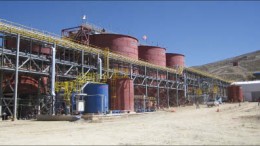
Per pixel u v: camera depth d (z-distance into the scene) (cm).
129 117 4547
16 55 4200
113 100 5200
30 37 4475
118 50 6788
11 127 3019
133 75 6781
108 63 5862
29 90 4738
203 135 2281
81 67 5381
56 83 4653
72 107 4341
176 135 2255
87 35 6675
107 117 4172
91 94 4600
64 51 5212
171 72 8456
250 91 12119
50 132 2533
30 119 4278
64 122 3666
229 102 10462
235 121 3709
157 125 3158
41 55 4834
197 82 10256
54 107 4503
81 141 1859
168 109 7038
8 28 4144
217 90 11512
